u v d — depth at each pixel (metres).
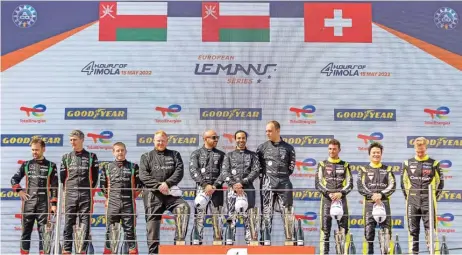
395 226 12.06
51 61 12.50
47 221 10.61
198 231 10.02
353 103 12.38
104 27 12.58
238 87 12.44
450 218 12.09
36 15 12.59
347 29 12.55
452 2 12.59
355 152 12.27
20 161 12.26
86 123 12.36
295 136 12.32
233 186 10.14
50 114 12.36
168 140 12.33
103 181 10.65
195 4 12.59
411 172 10.76
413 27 12.55
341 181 10.58
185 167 12.26
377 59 12.49
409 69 12.47
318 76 12.45
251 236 9.89
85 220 10.46
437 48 12.51
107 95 12.42
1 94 12.41
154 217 10.15
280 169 10.53
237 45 12.53
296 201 12.17
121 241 10.12
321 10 12.58
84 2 12.65
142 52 12.52
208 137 10.62
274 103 12.39
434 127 12.34
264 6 12.59
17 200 12.15
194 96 12.42
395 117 12.35
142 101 12.41
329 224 10.55
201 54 12.51
